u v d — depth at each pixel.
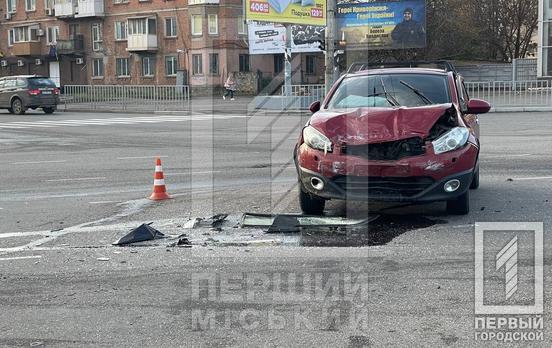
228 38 46.84
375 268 5.78
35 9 57.53
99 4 53.88
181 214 8.15
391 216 7.68
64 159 14.22
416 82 8.50
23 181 11.19
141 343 4.34
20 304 5.09
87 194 9.82
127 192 9.93
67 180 11.23
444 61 9.70
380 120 7.41
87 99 36.34
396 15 36.44
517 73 43.25
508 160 12.38
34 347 4.30
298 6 29.62
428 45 44.72
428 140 7.13
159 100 34.22
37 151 15.86
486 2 56.53
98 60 55.09
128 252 6.46
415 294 5.11
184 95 33.41
